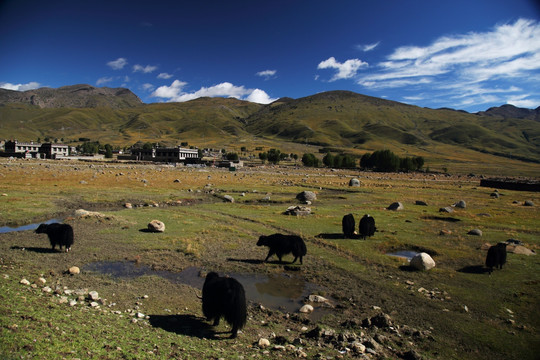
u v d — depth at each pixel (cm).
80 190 4031
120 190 4278
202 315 1087
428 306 1240
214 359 764
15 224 2383
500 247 1634
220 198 4162
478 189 7312
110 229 2231
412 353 872
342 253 1895
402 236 2328
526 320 1134
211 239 2084
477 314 1178
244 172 10000
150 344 806
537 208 4172
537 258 1853
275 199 4244
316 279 1502
